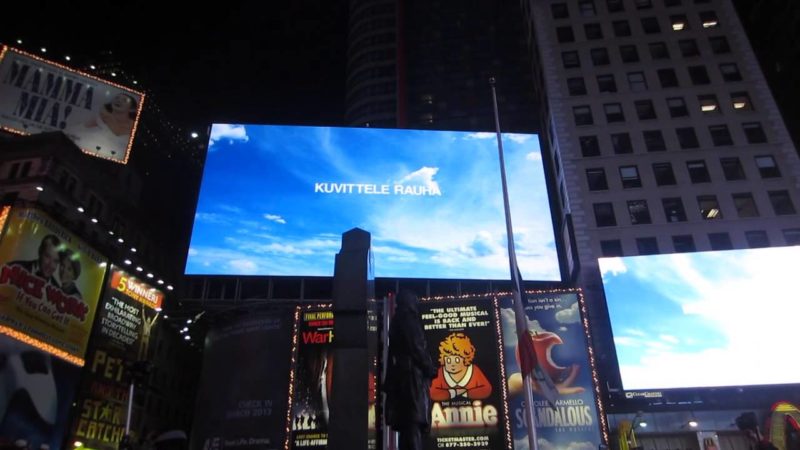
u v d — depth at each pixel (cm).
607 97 5647
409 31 10562
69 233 3953
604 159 5306
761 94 5538
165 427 5250
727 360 3769
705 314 3922
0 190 4531
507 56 10019
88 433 3888
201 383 3872
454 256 4350
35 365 3516
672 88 5647
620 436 3647
